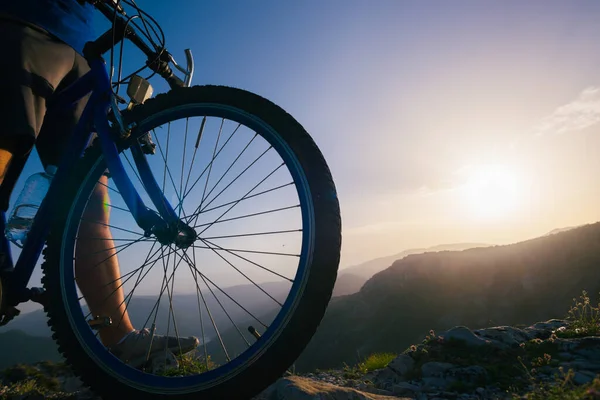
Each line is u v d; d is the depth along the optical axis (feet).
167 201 5.97
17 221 6.34
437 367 9.34
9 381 11.29
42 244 5.99
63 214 5.78
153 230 5.60
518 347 9.38
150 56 6.70
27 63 5.96
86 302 6.76
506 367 8.54
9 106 5.64
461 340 10.16
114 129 5.97
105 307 6.84
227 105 5.77
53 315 5.39
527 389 7.20
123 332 7.20
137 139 6.09
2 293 5.47
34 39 6.18
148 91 6.09
